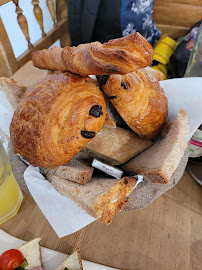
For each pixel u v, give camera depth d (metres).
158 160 0.22
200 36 0.34
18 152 0.23
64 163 0.23
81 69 0.21
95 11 0.43
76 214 0.22
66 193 0.21
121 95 0.23
